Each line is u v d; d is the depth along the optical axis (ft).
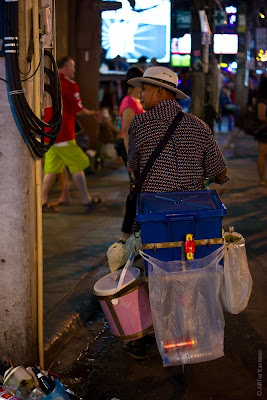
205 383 12.35
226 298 11.78
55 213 27.02
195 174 12.71
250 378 12.52
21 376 11.39
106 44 48.03
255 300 16.97
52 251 20.97
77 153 26.94
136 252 12.94
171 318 11.63
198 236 11.62
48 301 16.25
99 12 37.14
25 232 11.87
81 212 27.25
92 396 12.26
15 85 11.23
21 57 11.37
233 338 14.53
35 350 12.72
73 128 26.78
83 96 37.99
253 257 20.77
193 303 11.59
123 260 13.42
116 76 52.80
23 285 12.07
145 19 46.80
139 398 12.14
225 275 11.67
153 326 12.57
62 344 14.40
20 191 11.71
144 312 12.67
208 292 11.61
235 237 12.03
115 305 12.38
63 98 25.96
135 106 19.95
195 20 30.53
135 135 12.82
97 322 16.06
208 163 12.89
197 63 30.68
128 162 13.23
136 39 47.98
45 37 12.52
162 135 12.60
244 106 67.15
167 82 13.03
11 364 12.22
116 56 48.49
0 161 11.64
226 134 62.08
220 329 11.67
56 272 18.67
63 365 13.60
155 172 12.66
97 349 14.44
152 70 13.09
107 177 36.60
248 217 26.84
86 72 37.83
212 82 31.07
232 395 11.98
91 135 38.14
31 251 12.13
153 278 11.56
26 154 11.65
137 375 13.08
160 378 12.91
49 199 30.12
